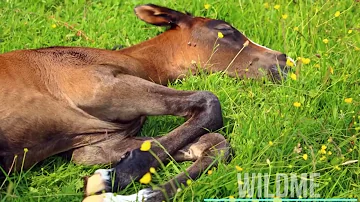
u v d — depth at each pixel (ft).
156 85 27.78
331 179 25.63
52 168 27.22
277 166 25.50
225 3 37.76
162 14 32.81
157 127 29.19
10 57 27.50
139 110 27.50
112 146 27.84
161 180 25.31
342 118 28.43
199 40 32.24
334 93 30.07
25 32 35.70
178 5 38.01
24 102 26.32
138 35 35.63
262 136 27.37
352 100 29.40
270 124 27.73
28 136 26.23
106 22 36.42
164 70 31.65
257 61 32.04
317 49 34.27
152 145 26.35
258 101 29.96
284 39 33.78
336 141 27.86
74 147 27.58
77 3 38.22
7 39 35.14
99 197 24.64
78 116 27.20
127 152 26.55
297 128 27.55
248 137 27.53
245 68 32.17
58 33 35.73
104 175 25.36
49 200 24.95
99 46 34.78
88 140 27.61
